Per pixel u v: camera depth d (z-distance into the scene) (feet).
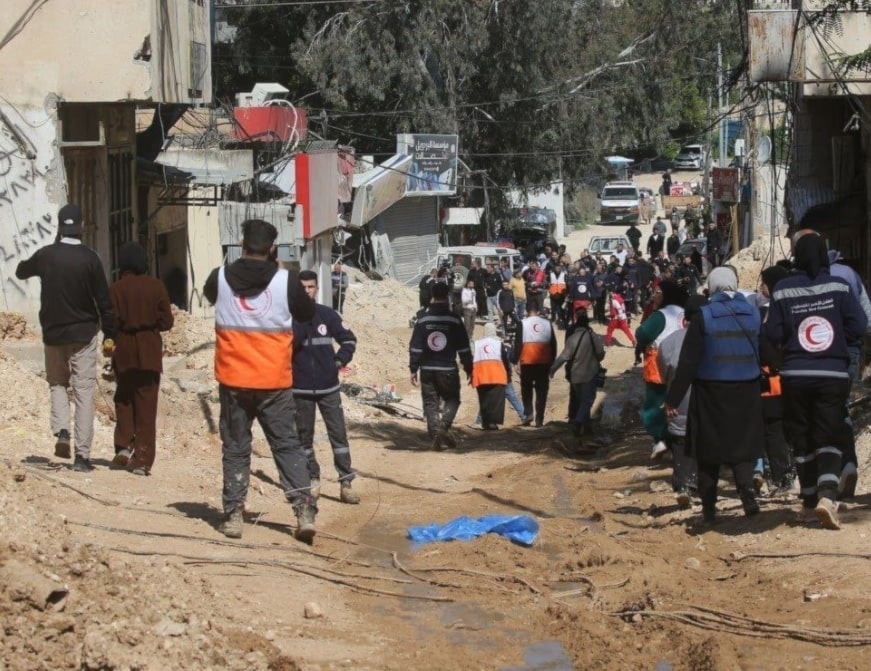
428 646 22.57
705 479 32.65
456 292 130.31
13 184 57.36
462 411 74.84
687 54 170.91
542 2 162.40
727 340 31.68
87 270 33.81
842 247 66.54
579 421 56.70
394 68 160.66
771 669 21.33
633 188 249.55
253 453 44.24
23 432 39.32
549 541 31.94
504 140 171.94
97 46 57.31
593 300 131.03
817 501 30.76
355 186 142.41
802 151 66.08
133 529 28.25
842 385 29.58
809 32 56.70
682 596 25.99
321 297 109.60
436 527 32.76
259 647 20.67
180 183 79.61
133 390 35.94
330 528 33.40
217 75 182.60
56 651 18.60
